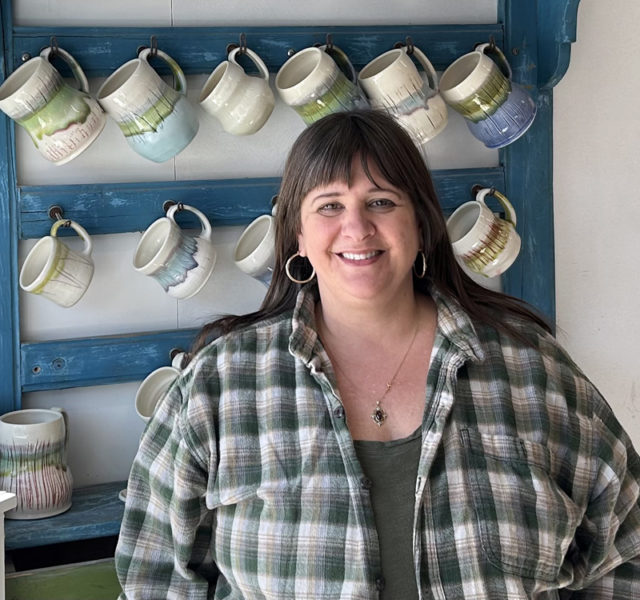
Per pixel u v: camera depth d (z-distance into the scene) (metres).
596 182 2.45
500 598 1.22
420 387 1.30
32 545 1.89
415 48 2.17
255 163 2.19
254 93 2.02
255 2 2.15
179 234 2.04
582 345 2.49
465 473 1.25
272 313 1.41
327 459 1.25
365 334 1.32
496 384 1.29
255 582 1.26
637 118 2.48
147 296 2.14
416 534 1.22
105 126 2.07
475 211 2.25
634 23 2.45
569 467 1.29
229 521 1.29
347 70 2.14
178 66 2.03
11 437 1.94
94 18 2.05
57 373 2.05
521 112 2.15
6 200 1.99
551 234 2.38
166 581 1.39
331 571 1.22
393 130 1.27
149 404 2.11
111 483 2.16
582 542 1.35
